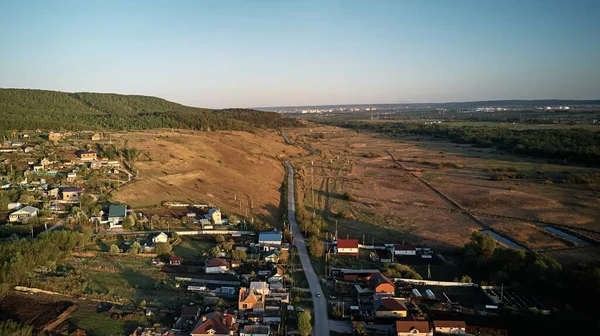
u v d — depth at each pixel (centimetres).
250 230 11688
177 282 8344
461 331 7012
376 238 11919
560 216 13988
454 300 8219
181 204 13238
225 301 7706
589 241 11781
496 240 11919
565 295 8294
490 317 7550
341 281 8925
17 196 11744
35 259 8212
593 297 7994
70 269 8456
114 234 10681
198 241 10819
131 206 12550
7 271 7412
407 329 6788
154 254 9638
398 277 9088
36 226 10231
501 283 8788
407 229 12794
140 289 7912
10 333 5853
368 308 7650
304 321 6706
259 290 7812
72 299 7231
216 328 6462
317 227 12069
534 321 7388
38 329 6184
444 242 11656
